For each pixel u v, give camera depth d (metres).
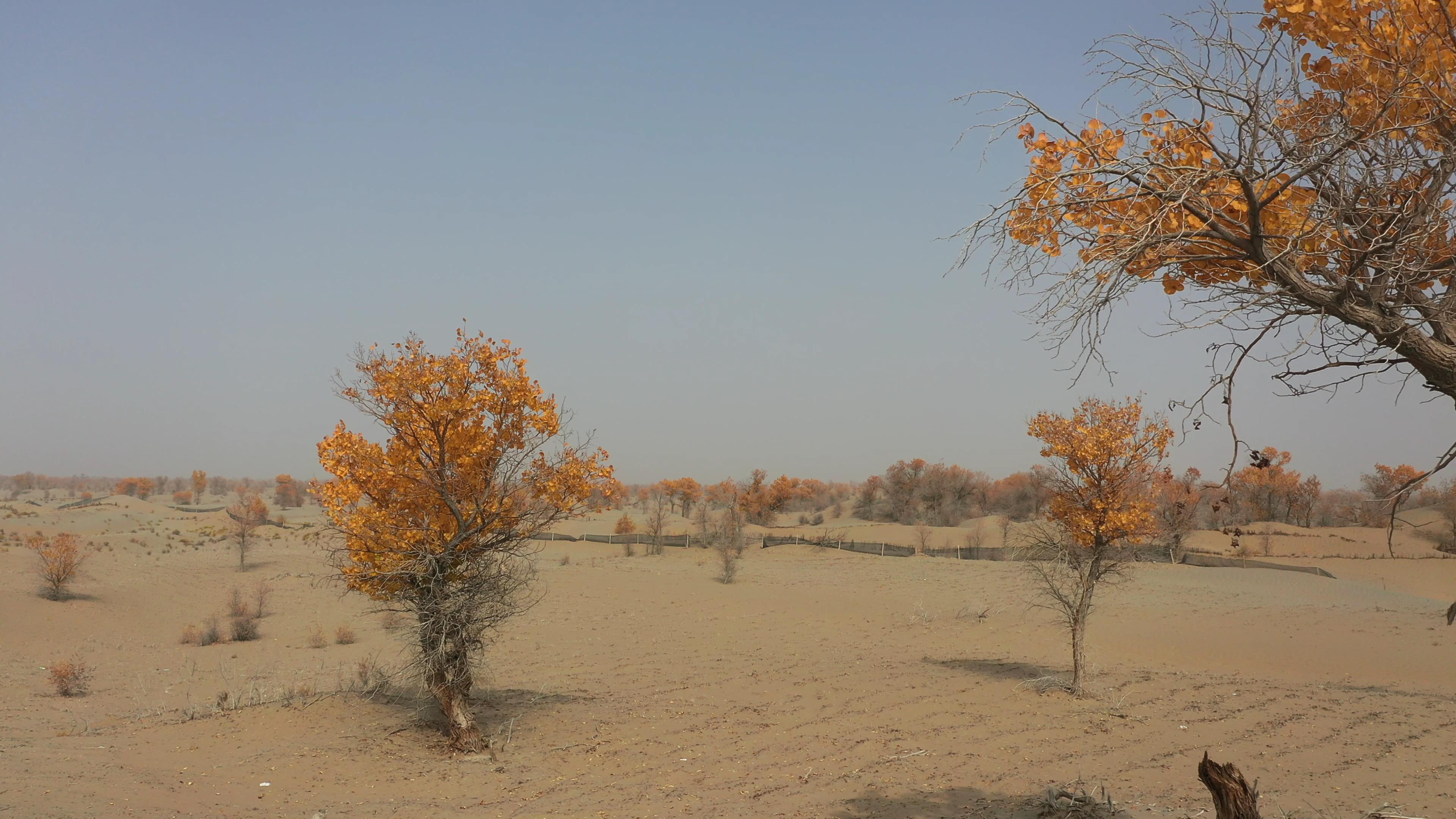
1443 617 37.81
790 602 44.31
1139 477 21.27
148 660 31.25
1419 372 4.19
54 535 70.00
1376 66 4.12
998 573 57.12
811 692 23.41
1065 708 20.91
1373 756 16.38
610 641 33.97
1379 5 4.21
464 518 16.14
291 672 28.23
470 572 16.50
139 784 13.05
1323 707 21.05
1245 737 18.00
